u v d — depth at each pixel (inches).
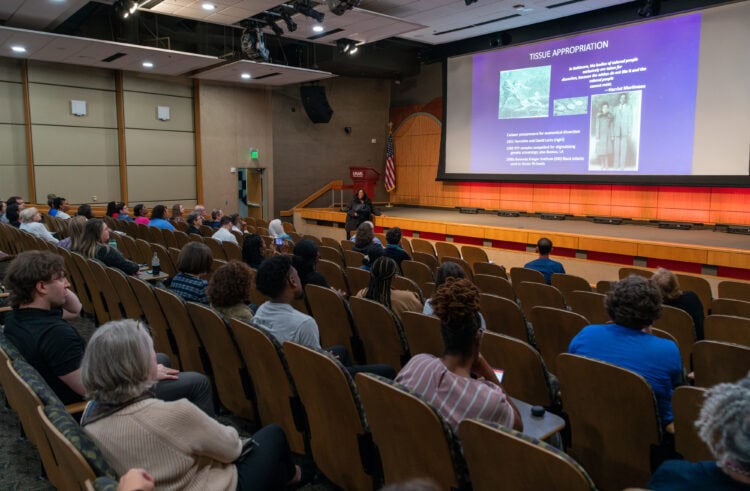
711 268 295.7
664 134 408.2
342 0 316.5
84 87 484.7
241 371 111.5
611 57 430.6
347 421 85.0
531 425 78.9
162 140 531.5
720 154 382.9
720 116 381.1
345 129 627.2
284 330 108.5
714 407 48.4
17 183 461.1
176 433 65.2
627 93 424.5
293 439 103.2
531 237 370.0
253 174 587.8
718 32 378.0
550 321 136.5
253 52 384.2
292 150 604.4
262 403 109.0
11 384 81.5
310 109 581.9
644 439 87.0
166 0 316.5
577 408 94.7
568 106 459.5
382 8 421.4
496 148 514.6
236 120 569.3
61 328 96.8
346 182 636.7
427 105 599.5
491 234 393.7
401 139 632.4
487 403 70.1
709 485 48.4
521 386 108.7
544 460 55.0
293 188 609.6
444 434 66.7
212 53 482.3
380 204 651.5
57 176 474.9
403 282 180.9
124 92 502.0
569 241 350.0
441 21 460.1
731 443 46.1
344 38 420.8
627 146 427.5
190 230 348.5
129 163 511.2
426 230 438.6
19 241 279.0
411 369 77.7
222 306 117.4
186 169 550.9
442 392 71.9
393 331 130.9
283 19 369.1
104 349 64.4
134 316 163.3
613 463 92.2
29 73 453.1
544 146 478.3
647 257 317.7
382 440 78.0
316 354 85.7
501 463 59.9
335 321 148.3
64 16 354.9
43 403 69.5
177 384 97.8
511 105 498.6
